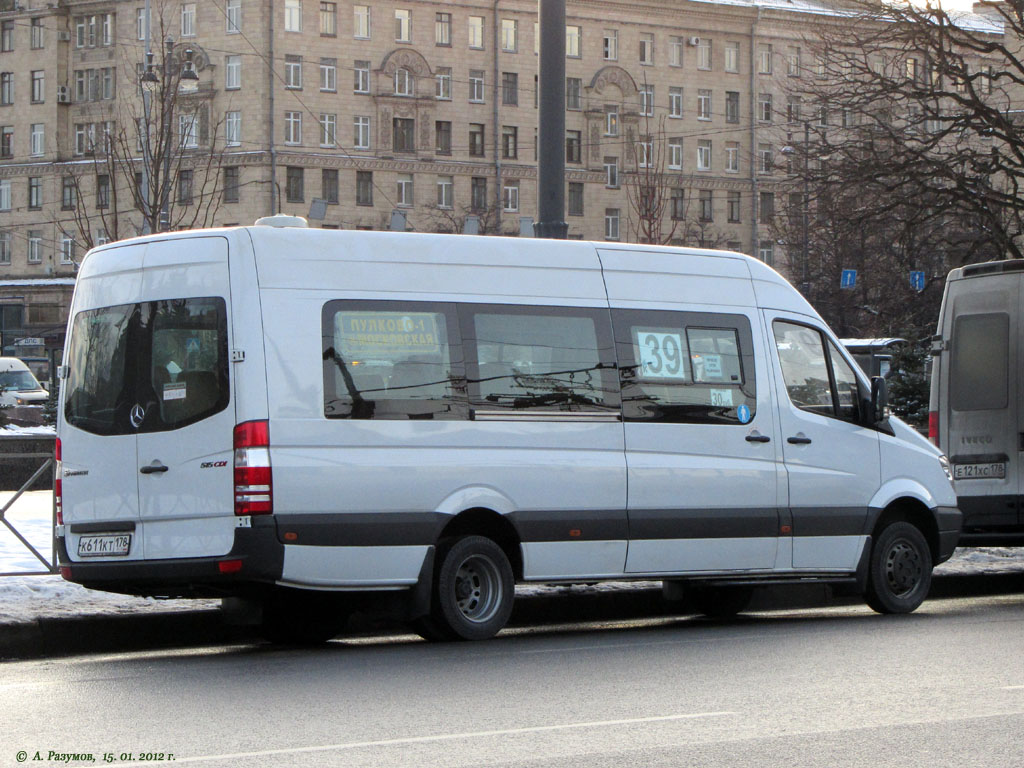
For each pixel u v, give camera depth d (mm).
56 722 9547
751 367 15938
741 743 8711
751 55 112562
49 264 106000
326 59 99938
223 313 13039
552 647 13484
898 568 16891
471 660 12484
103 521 13602
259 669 12039
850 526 16438
